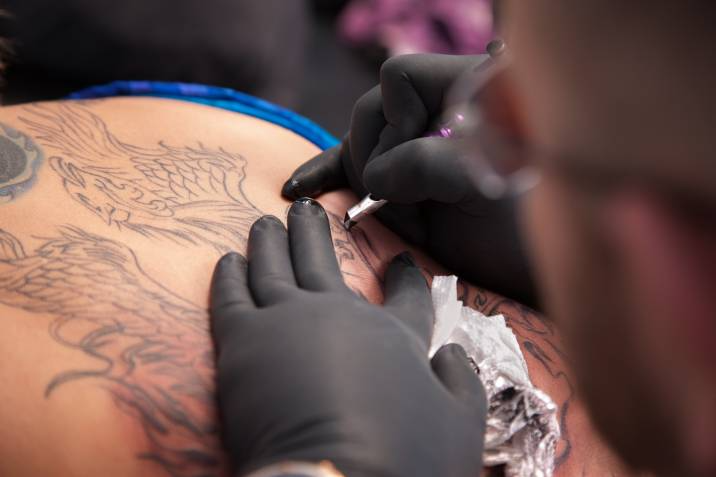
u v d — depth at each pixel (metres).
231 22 1.68
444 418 0.55
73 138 0.86
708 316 0.28
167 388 0.59
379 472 0.49
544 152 0.32
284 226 0.76
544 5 0.30
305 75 2.32
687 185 0.27
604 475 0.72
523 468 0.65
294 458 0.49
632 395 0.35
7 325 0.61
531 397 0.67
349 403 0.52
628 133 0.28
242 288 0.68
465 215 0.81
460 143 0.77
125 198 0.79
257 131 0.99
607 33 0.27
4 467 0.53
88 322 0.63
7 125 0.84
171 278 0.70
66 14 1.54
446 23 2.29
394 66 0.81
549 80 0.31
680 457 0.34
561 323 0.38
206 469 0.56
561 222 0.33
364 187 0.89
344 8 2.56
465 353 0.67
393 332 0.60
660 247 0.28
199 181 0.85
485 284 0.87
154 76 1.65
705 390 0.31
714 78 0.25
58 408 0.56
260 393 0.55
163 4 1.61
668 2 0.26
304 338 0.58
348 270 0.79
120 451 0.55
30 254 0.69
